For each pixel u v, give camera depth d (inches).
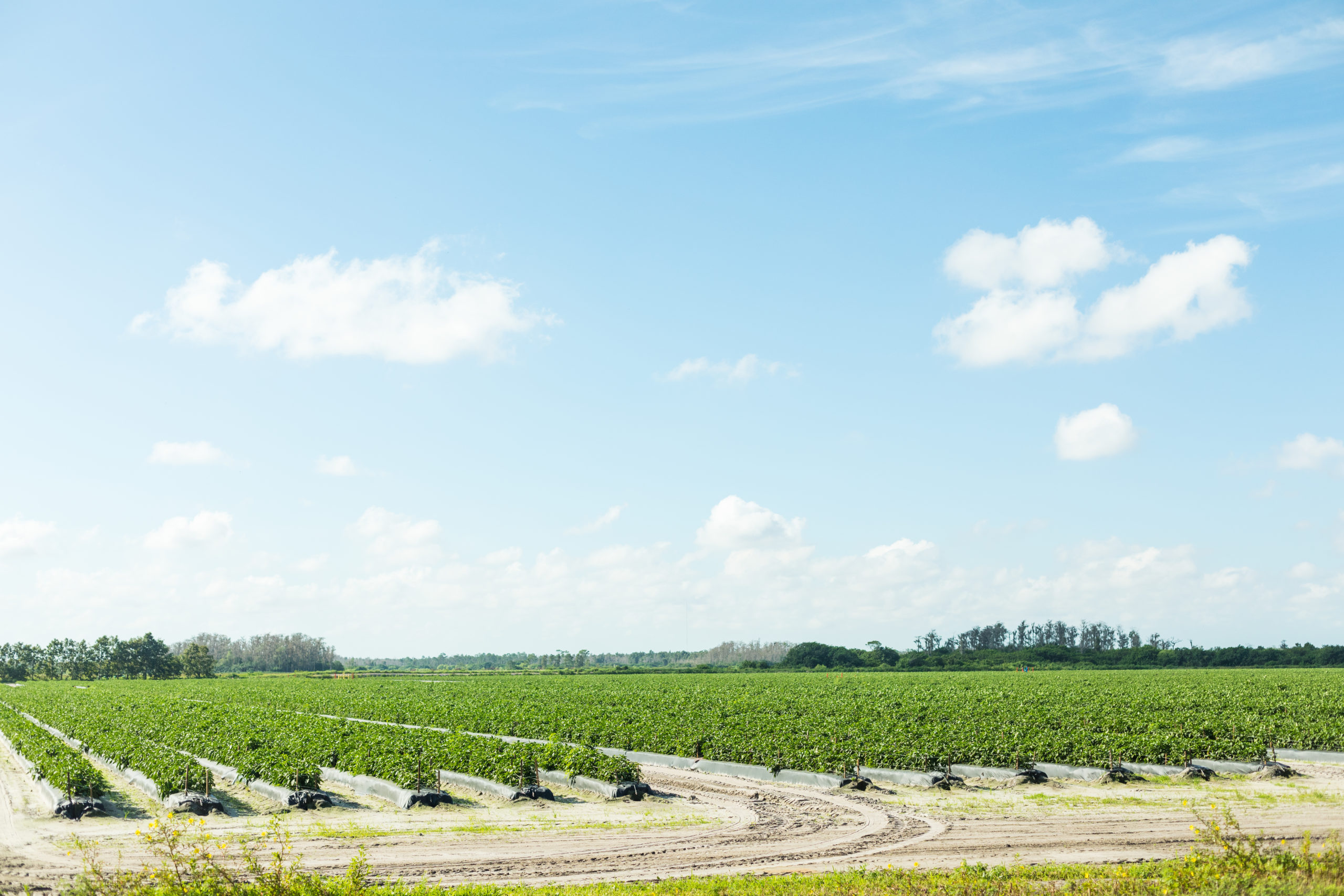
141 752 1309.1
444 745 1333.7
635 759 1551.4
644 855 834.2
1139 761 1347.2
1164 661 6939.0
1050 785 1214.3
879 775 1274.6
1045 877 692.1
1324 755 1448.1
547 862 805.2
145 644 7273.6
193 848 611.2
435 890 642.8
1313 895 540.7
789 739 1444.4
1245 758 1371.8
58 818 1019.9
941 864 784.3
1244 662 6815.9
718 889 665.6
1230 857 617.3
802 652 7224.4
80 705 2598.4
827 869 770.2
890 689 3548.2
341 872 761.0
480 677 5846.5
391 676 6717.5
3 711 2503.7
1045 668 6732.3
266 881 557.6
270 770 1159.6
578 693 3233.3
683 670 7155.5
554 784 1236.5
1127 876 660.7
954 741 1401.3
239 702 2923.2
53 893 690.2
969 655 7677.2
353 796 1172.5
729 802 1127.6
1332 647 6756.9
